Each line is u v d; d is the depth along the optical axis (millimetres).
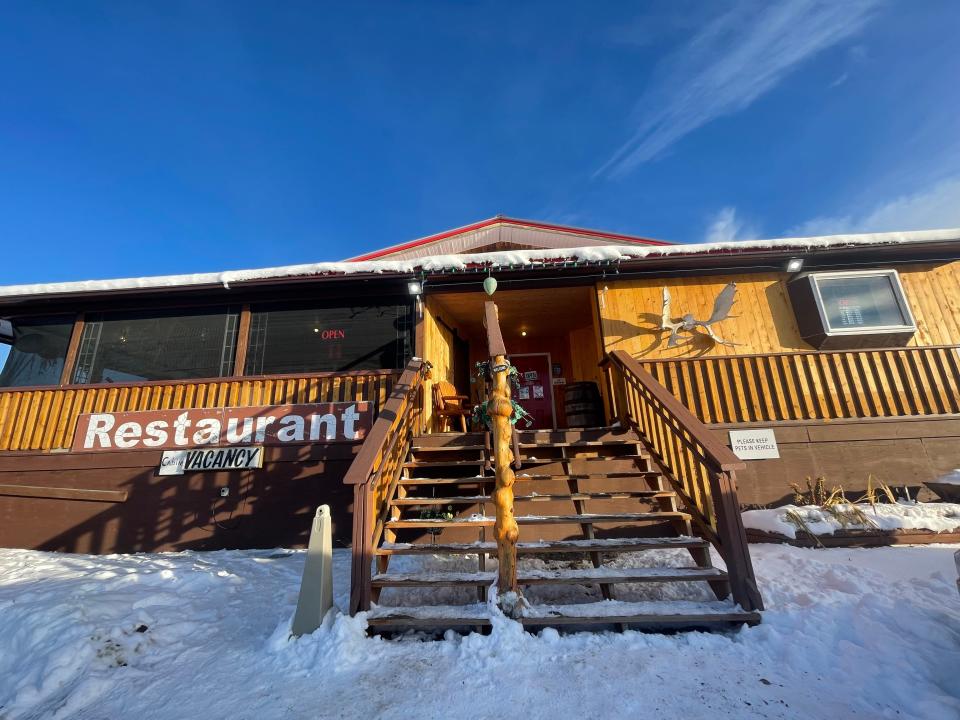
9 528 6262
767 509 5648
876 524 5035
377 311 7230
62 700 2598
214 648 3174
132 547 6109
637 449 5641
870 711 2275
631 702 2363
